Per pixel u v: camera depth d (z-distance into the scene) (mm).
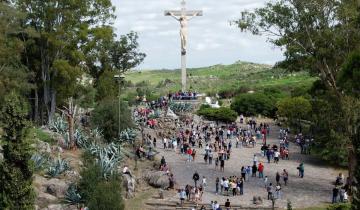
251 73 186750
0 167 27234
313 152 61312
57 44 65188
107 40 69625
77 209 39625
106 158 48438
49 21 66750
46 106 68500
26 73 63219
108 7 70062
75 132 58750
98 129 62375
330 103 49469
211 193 48469
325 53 48156
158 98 105812
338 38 47938
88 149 52750
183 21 97500
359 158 28312
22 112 27281
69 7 66500
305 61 49875
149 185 50625
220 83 170250
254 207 44406
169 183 49656
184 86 101188
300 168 53812
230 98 128125
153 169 54969
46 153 48844
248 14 50531
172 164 58312
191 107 93250
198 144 67562
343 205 35906
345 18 47594
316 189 49844
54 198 41281
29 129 27672
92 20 70062
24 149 27250
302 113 74500
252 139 68562
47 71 68750
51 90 68688
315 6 47719
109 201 36656
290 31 49688
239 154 63719
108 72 73812
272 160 61156
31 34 61469
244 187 50438
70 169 46844
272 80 156875
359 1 47531
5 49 57969
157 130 74000
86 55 68875
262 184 51469
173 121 80062
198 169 56406
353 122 43250
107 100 65375
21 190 27047
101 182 39625
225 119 84875
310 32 49031
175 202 45625
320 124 52906
